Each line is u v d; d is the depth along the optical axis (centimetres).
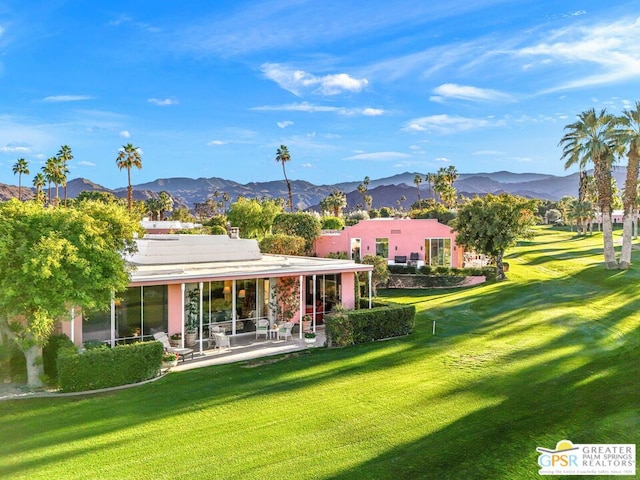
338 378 1401
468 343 1781
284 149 8631
